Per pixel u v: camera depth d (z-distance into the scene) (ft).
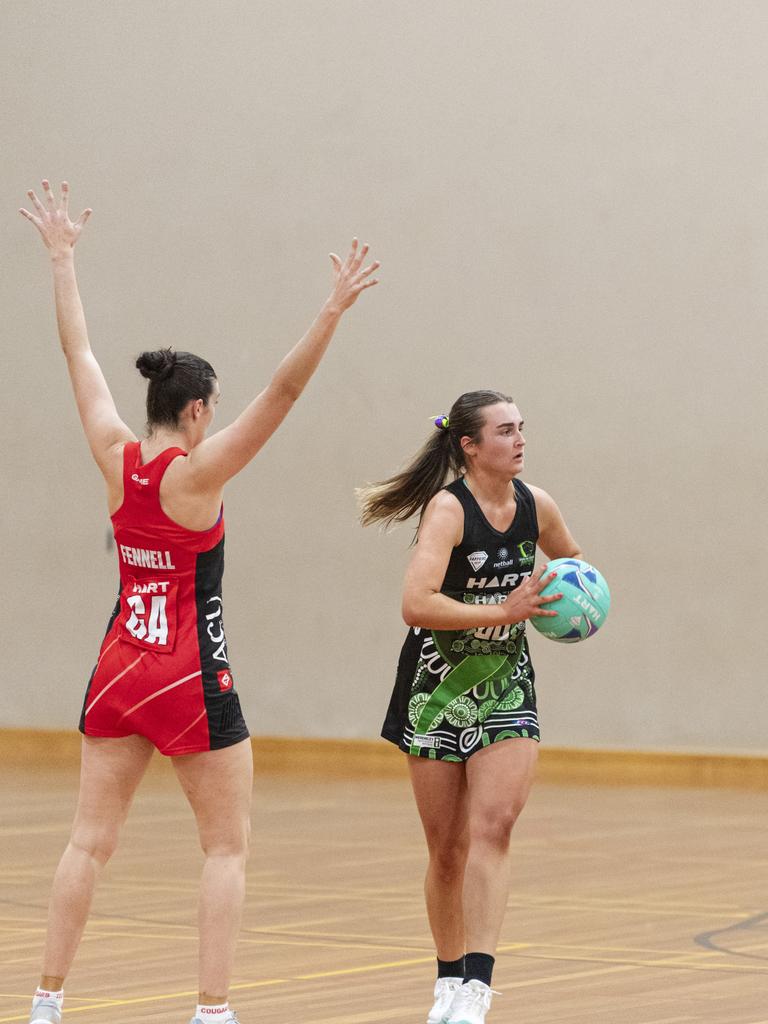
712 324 114.83
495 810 40.16
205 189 125.18
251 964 50.78
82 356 40.42
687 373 115.24
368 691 121.90
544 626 40.83
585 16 116.78
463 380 119.44
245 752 37.11
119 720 36.81
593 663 117.19
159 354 38.27
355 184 121.80
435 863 42.16
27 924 57.11
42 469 129.80
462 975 42.50
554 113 117.50
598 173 116.78
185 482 36.52
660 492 115.85
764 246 113.70
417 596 40.42
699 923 58.13
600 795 101.96
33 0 129.39
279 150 123.44
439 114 119.85
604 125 116.57
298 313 123.03
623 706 116.57
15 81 129.80
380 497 43.62
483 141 119.03
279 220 123.44
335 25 122.21
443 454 43.06
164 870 70.28
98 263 127.75
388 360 121.29
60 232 41.32
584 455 117.19
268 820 88.63
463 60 119.44
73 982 47.80
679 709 115.44
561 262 117.50
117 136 127.34
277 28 123.54
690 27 114.83
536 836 82.58
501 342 118.73
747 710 114.11
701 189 114.83
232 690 37.14
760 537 114.01
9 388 130.41
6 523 130.72
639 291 116.06
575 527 117.29
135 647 36.81
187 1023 42.60
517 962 51.08
